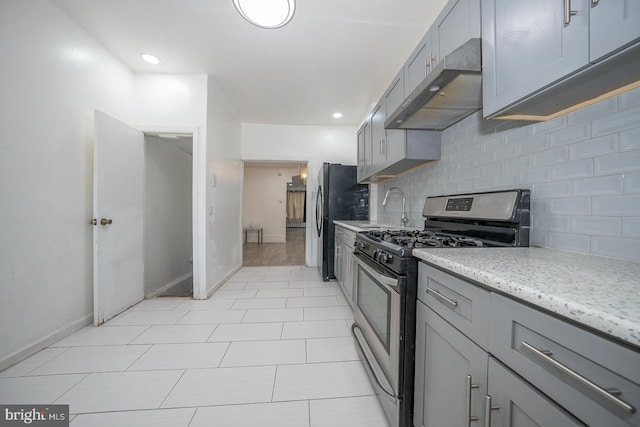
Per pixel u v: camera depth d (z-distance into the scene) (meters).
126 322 2.08
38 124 1.60
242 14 1.60
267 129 4.04
